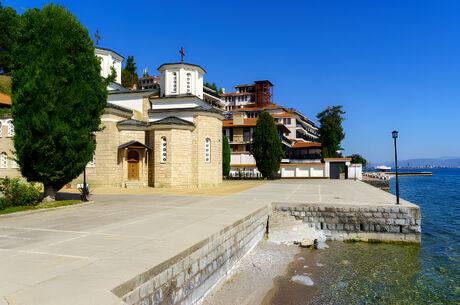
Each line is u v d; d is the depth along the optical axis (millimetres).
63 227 8773
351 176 40875
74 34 14102
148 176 26109
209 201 15602
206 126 26812
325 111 70625
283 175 41688
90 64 14852
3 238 7355
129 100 29609
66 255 5758
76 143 13867
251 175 41750
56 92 13125
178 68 28438
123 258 5527
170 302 5504
